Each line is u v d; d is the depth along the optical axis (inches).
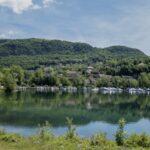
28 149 1041.5
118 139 1262.3
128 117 3452.3
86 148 1111.6
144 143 1255.5
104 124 2876.5
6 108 3732.8
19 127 2502.5
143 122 3056.1
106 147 1156.5
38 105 4252.0
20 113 3358.8
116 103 5103.3
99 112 3843.5
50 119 3036.4
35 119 2987.2
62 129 2429.9
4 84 6943.9
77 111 3846.0
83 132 2389.3
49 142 1179.9
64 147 1099.3
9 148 1045.8
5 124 2630.4
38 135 1311.5
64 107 4210.1
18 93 6515.8
